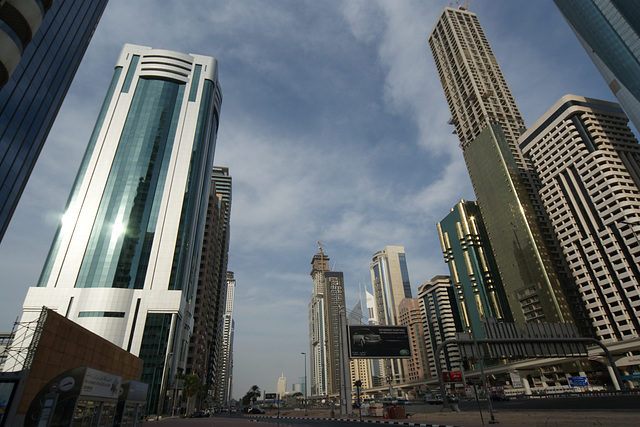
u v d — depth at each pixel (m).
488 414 34.56
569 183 136.75
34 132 45.69
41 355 22.11
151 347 82.19
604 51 125.69
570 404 37.66
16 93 41.72
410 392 190.88
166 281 91.56
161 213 100.50
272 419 51.06
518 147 174.00
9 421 17.83
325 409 93.50
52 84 48.56
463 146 198.00
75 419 17.42
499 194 163.25
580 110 139.00
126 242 94.00
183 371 93.88
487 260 198.50
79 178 101.69
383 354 54.47
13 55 28.83
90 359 28.27
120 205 98.56
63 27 49.69
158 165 106.69
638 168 130.88
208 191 128.12
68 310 83.69
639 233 110.81
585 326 128.50
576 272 128.38
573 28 140.38
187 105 119.75
